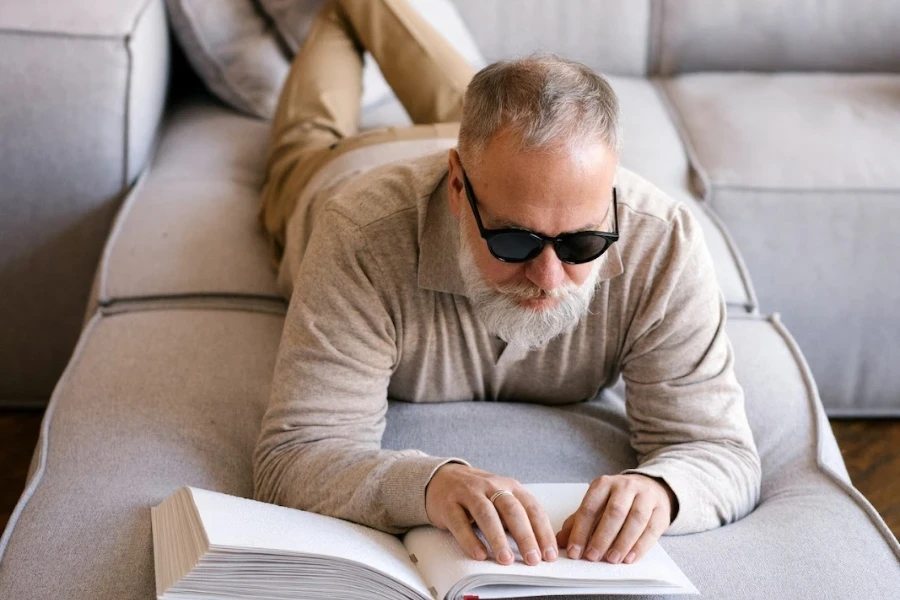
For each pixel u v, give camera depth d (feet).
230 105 7.47
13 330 6.29
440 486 3.43
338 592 3.10
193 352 4.80
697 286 3.99
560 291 3.45
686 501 3.67
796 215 6.22
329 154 5.52
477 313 3.82
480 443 4.24
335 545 3.21
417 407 4.42
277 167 6.04
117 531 3.61
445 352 4.14
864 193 6.26
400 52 6.38
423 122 6.36
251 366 4.81
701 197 6.28
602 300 4.00
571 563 3.24
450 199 3.65
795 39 7.96
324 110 6.25
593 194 3.27
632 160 6.50
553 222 3.27
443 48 6.43
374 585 3.12
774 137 6.73
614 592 3.17
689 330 4.00
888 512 5.68
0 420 6.33
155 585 3.33
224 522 3.15
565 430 4.36
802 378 4.83
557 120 3.21
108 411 4.33
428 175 3.86
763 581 3.51
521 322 3.51
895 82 7.75
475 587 3.10
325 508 3.64
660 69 8.05
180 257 5.50
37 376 6.40
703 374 4.05
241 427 4.43
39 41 5.93
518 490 3.39
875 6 7.93
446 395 4.44
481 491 3.33
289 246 5.11
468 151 3.39
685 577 3.32
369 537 3.45
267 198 6.05
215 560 2.98
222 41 7.18
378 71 7.31
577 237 3.30
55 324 6.31
